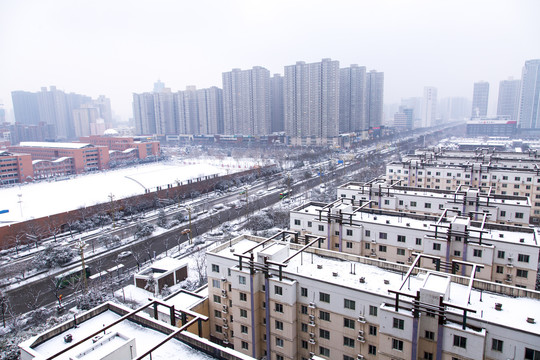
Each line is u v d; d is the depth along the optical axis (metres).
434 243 65.06
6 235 109.19
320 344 49.78
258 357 54.16
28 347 40.12
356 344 46.81
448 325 38.88
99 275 88.75
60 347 41.44
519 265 61.53
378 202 99.69
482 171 124.56
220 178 188.12
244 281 52.34
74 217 127.31
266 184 190.25
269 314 51.47
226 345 59.03
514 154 164.12
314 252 58.59
